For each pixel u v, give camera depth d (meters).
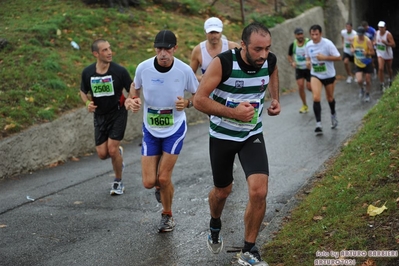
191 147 16.83
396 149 10.60
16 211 11.55
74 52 20.25
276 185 12.25
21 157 14.67
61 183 13.59
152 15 25.64
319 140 16.36
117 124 12.20
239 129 7.67
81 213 11.23
